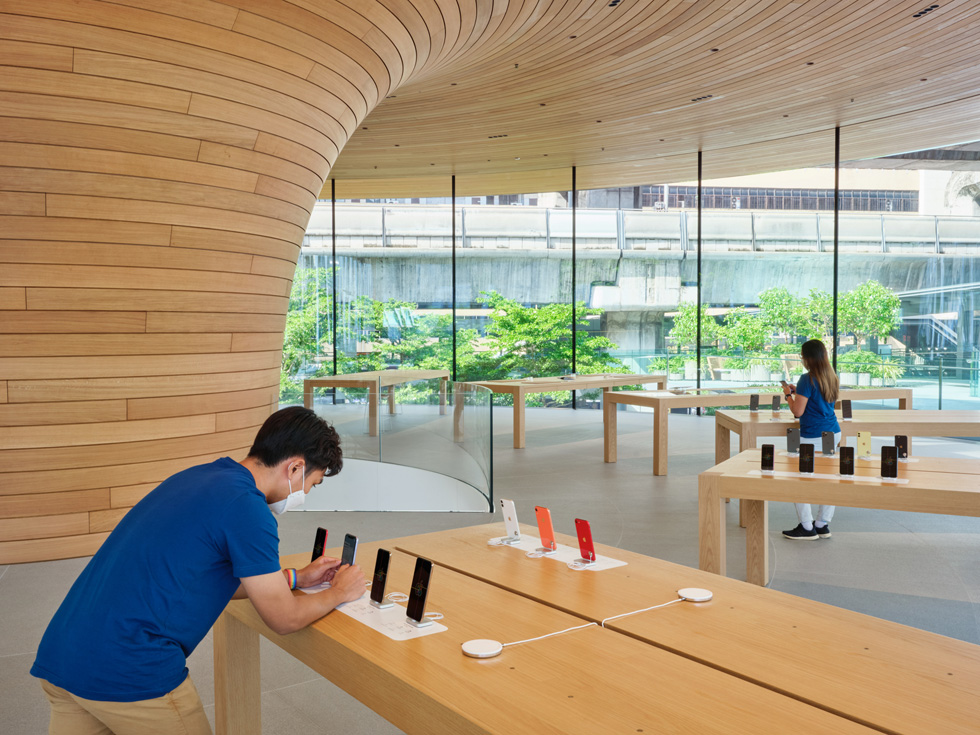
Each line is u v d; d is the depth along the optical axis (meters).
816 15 6.59
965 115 9.74
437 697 1.47
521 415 9.17
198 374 5.18
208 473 1.85
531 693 1.48
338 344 14.24
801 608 1.96
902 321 11.77
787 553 4.80
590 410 13.45
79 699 1.69
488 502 6.12
